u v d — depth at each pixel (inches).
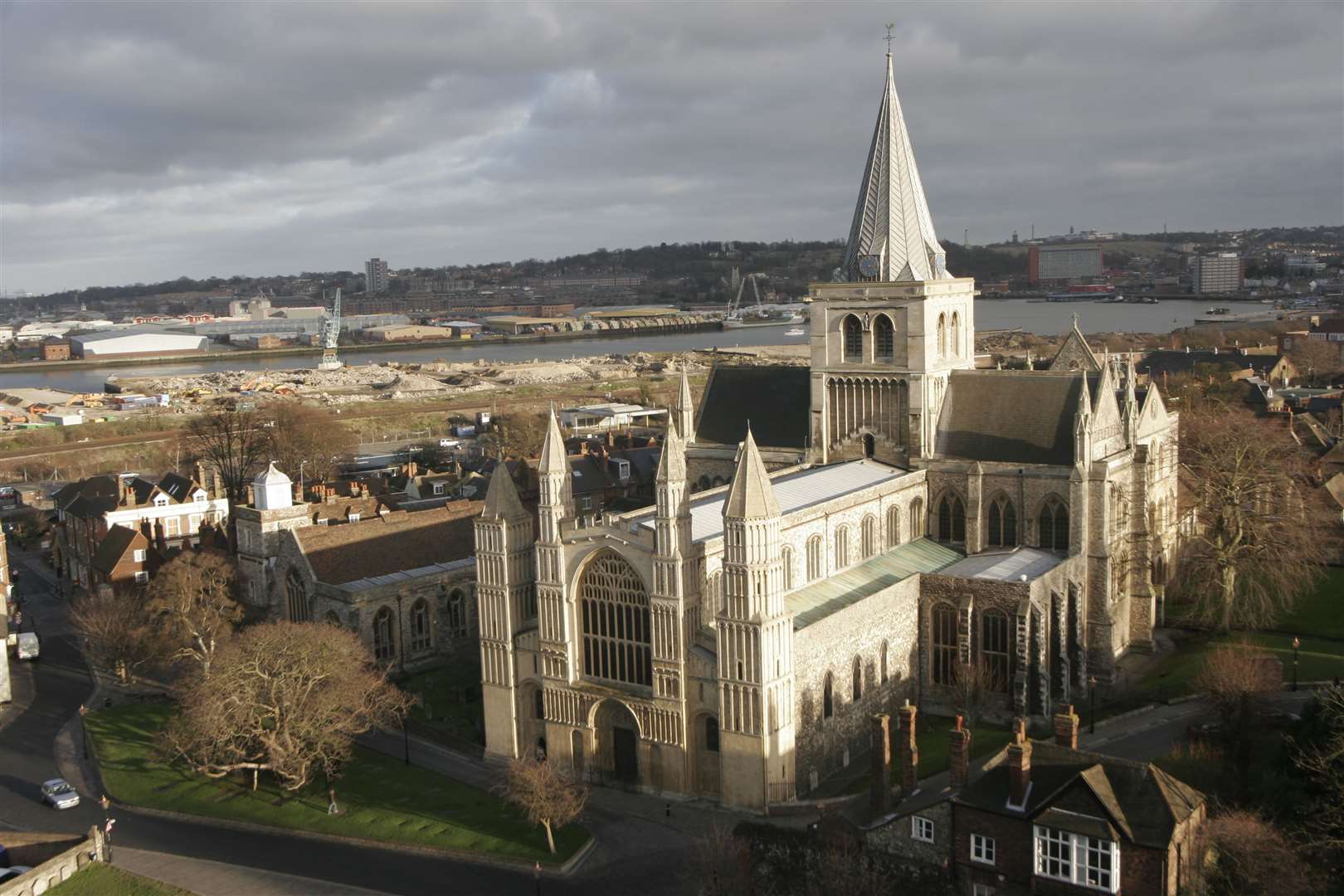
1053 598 5123.0
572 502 4840.1
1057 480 5462.6
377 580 6245.1
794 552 4953.3
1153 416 6274.6
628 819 4429.1
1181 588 6461.6
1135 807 2965.1
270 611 6742.1
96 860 4082.2
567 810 4121.6
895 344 5861.2
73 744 5428.2
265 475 6801.2
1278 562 5772.6
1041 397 5723.4
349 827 4409.5
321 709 4621.1
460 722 5462.6
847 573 5295.3
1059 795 3002.0
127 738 5418.3
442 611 6338.6
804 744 4554.6
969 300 6156.5
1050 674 5172.2
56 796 4722.0
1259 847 3085.6
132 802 4758.9
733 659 4328.3
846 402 6072.8
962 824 3157.0
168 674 6397.6
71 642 7027.6
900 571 5418.3
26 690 6190.9
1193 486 6756.9
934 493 5851.4
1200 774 3973.9
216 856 4239.7
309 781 4849.9
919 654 5305.1
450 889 3932.1
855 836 3361.2
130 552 7436.0
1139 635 5777.6
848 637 4798.2
